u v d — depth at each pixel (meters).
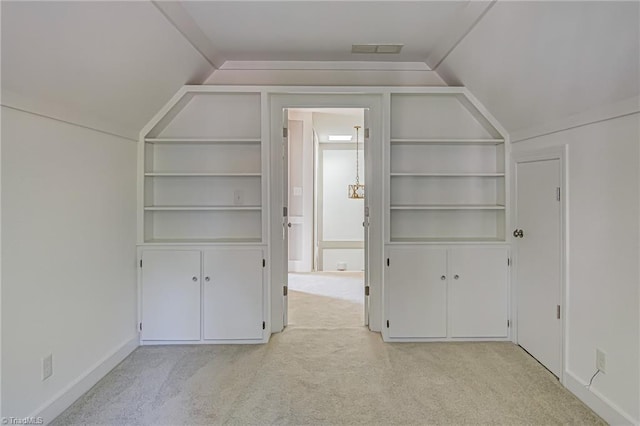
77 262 2.33
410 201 3.47
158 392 2.37
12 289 1.84
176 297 3.10
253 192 3.44
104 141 2.62
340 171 7.55
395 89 3.13
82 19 1.81
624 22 1.60
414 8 2.34
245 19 2.49
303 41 2.87
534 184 2.78
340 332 3.39
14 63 1.72
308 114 5.86
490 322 3.15
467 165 3.48
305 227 6.04
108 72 2.25
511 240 3.12
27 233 1.93
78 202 2.34
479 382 2.48
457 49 2.77
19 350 1.88
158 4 2.10
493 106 3.02
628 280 1.92
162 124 3.28
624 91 1.88
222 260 3.11
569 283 2.38
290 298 4.51
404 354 2.92
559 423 2.04
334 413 2.14
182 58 2.75
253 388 2.41
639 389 1.86
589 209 2.20
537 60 2.18
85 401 2.27
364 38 2.81
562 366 2.45
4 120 1.78
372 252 3.37
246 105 3.39
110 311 2.70
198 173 3.21
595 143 2.14
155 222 3.40
